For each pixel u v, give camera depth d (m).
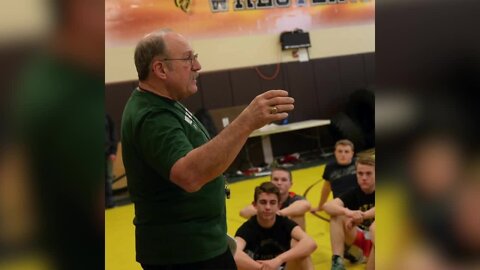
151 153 1.56
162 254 1.70
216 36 6.84
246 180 6.45
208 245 1.73
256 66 7.12
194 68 1.74
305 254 2.95
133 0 6.25
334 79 7.70
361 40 7.88
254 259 3.04
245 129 1.46
